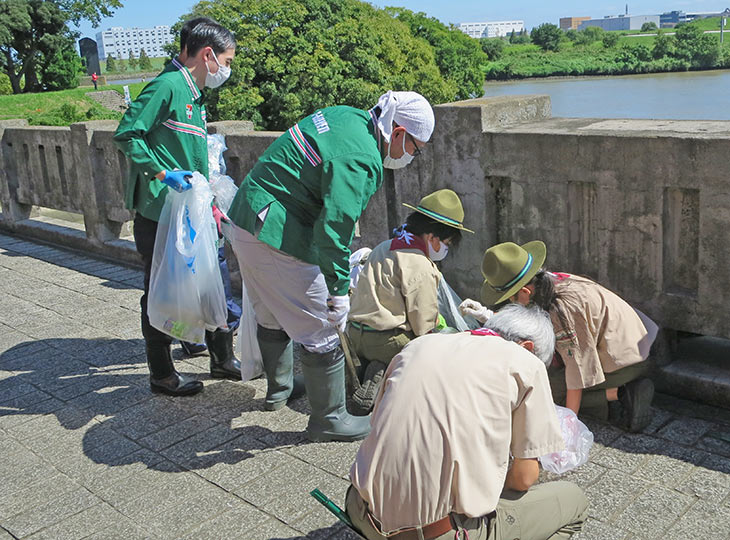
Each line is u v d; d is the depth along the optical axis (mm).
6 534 2873
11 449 3541
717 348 3801
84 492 3135
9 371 4449
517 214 3947
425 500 1957
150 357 3967
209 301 3787
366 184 2998
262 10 36000
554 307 3164
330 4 39594
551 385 3439
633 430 3289
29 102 55688
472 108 3949
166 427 3666
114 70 138000
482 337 2164
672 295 3494
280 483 3117
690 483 2898
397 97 3098
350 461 3262
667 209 3441
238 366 4184
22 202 8023
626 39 96562
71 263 6852
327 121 3068
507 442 1992
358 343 3637
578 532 2646
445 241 3520
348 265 3090
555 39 100250
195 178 3703
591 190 3660
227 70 3838
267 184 3139
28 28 59562
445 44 52688
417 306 3473
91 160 6773
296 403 3854
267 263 3197
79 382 4254
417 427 1988
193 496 3057
